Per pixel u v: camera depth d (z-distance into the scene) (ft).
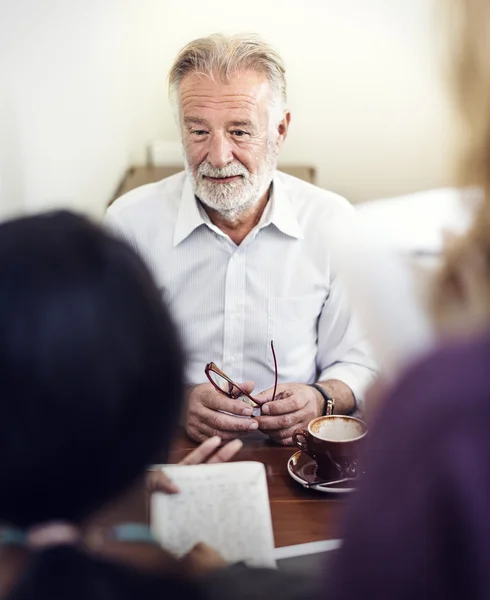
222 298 5.80
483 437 1.63
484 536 1.61
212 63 5.36
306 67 10.89
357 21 10.67
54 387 1.72
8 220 1.90
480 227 1.90
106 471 1.86
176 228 5.80
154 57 10.69
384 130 11.14
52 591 1.79
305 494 3.90
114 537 2.07
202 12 10.58
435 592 1.67
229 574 2.30
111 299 1.78
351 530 1.79
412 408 1.73
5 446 1.75
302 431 4.06
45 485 1.81
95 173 8.76
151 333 1.84
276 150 5.74
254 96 5.40
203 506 3.52
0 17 5.91
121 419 1.81
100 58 8.88
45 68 7.02
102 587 1.82
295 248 5.80
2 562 1.88
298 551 3.34
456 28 1.84
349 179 11.42
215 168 5.46
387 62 10.83
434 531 1.65
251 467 3.77
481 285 1.92
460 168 1.89
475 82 1.81
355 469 3.91
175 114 5.68
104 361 1.75
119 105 10.00
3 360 1.70
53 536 1.89
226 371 5.83
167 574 1.97
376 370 5.52
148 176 10.00
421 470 1.67
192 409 4.72
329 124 11.16
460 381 1.69
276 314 5.78
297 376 5.85
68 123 7.68
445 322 1.97
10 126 6.17
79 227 1.87
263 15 10.66
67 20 7.57
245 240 5.74
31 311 1.71
